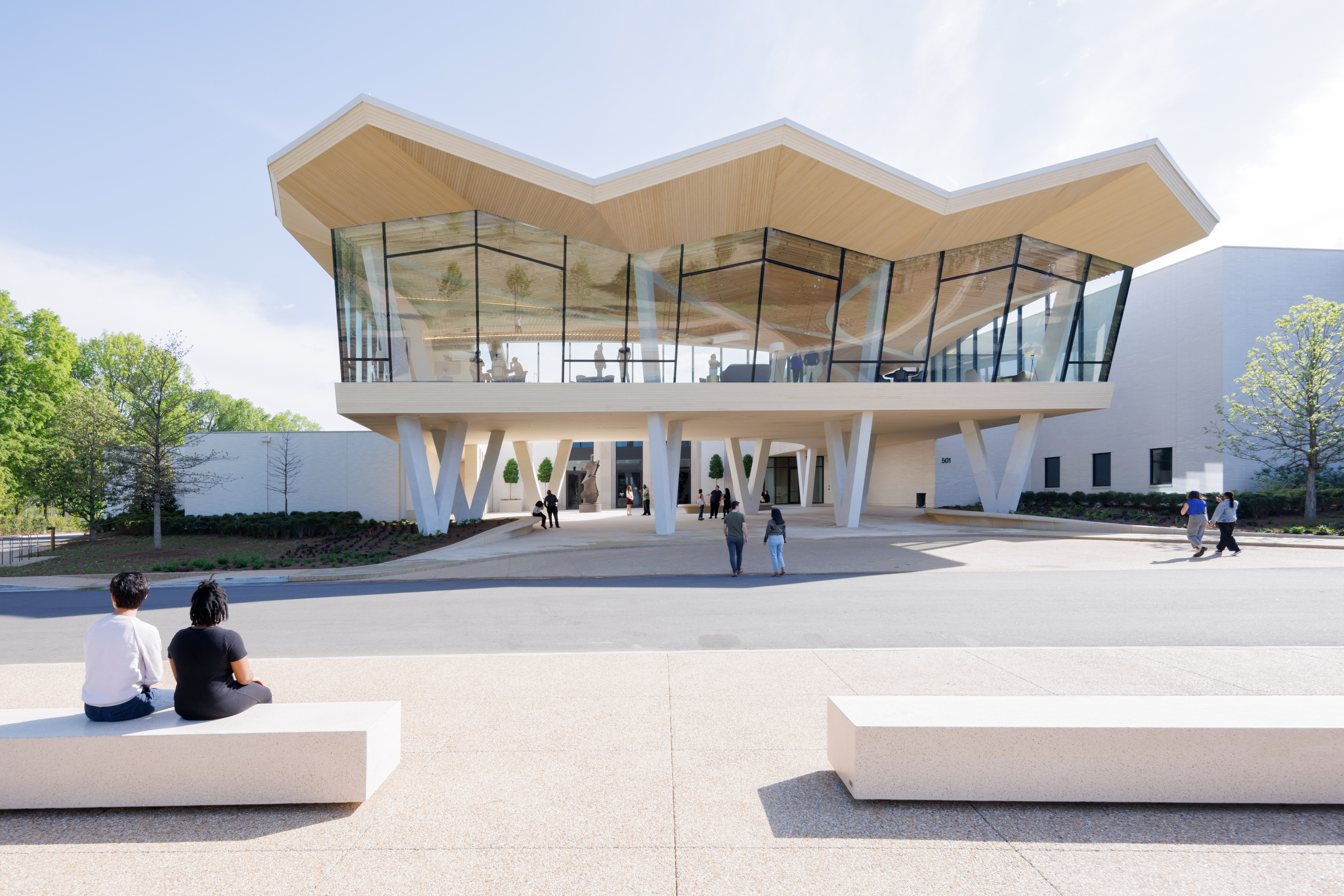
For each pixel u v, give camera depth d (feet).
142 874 9.68
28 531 111.04
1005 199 64.34
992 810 11.32
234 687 13.03
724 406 72.23
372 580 47.60
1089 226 70.44
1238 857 9.85
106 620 12.76
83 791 11.66
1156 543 59.67
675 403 71.77
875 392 74.13
